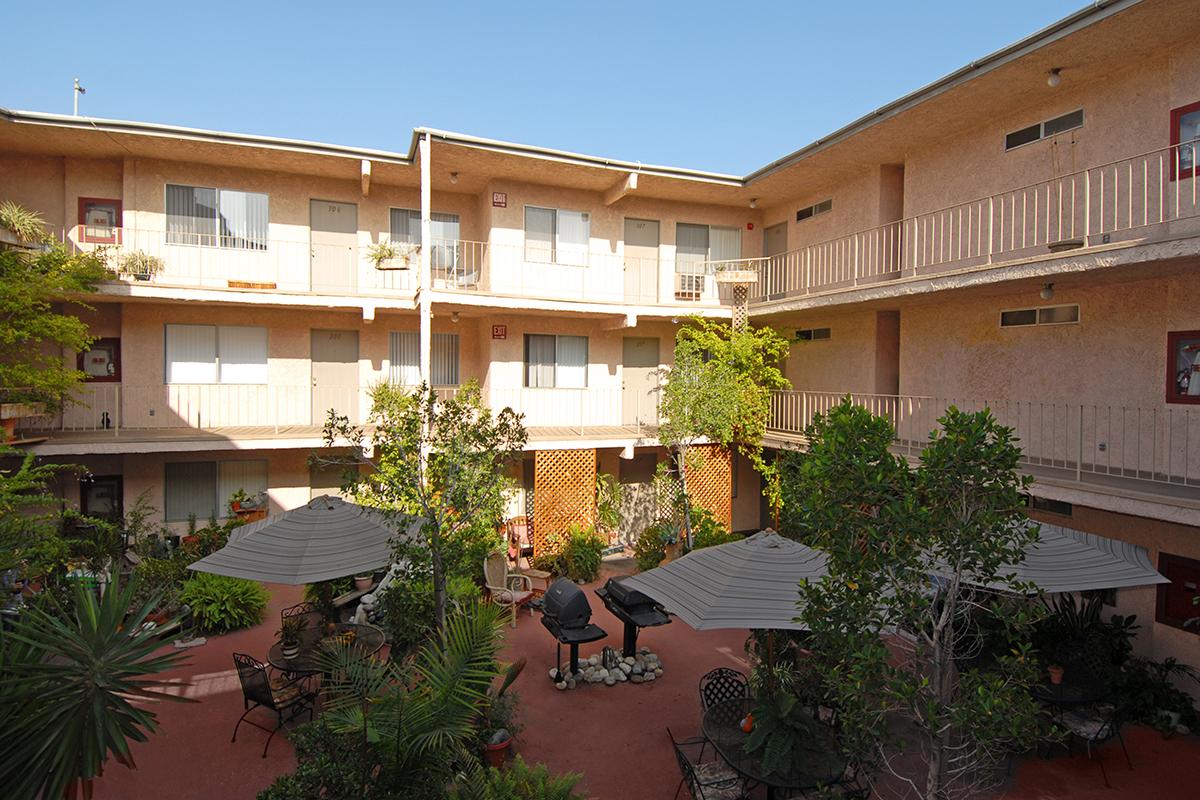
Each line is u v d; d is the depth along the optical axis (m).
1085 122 11.56
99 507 16.38
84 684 4.61
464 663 6.69
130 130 14.24
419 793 5.96
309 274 17.41
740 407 16.69
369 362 18.25
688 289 19.92
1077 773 8.53
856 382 16.94
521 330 18.53
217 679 10.80
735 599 7.36
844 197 17.12
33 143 14.93
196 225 16.48
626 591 11.41
